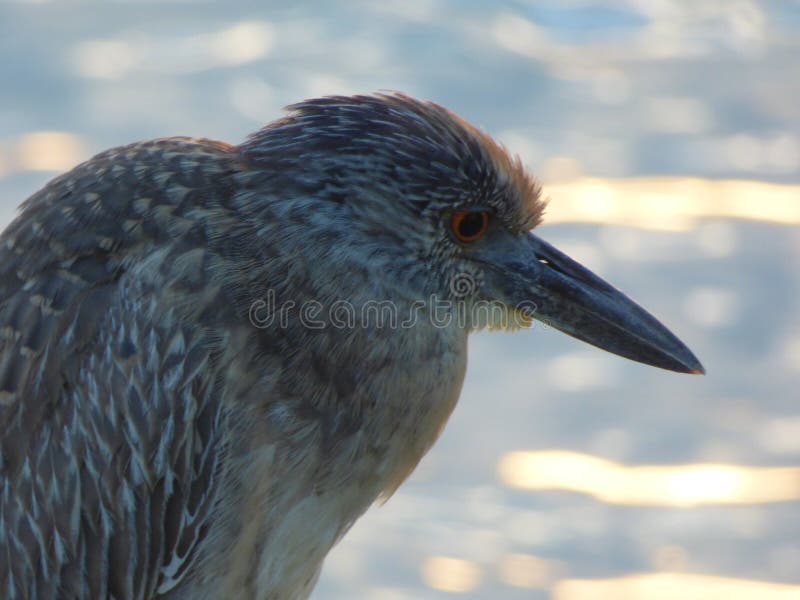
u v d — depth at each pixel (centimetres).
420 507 1480
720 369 1667
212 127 2034
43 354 738
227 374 738
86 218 749
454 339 794
